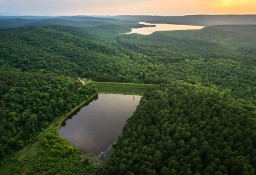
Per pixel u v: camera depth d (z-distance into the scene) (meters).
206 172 97.50
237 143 106.94
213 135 112.81
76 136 147.50
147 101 156.12
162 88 179.75
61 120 162.00
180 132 118.00
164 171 100.62
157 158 105.88
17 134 136.38
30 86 178.00
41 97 168.88
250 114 127.94
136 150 111.75
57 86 187.88
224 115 123.62
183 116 132.12
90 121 165.38
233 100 155.88
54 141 137.12
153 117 136.38
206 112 130.25
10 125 139.00
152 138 119.44
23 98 161.25
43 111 158.62
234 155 101.62
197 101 141.75
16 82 176.50
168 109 140.88
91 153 131.38
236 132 111.25
